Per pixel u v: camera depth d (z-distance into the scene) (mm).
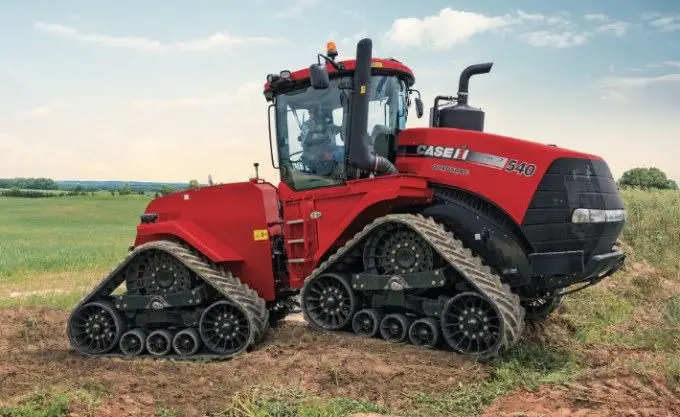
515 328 6301
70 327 7848
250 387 5898
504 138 6918
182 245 7922
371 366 6250
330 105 7762
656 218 16375
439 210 7043
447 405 5461
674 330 7949
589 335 8094
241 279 7938
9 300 11797
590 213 6734
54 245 28000
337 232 7379
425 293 6977
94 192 93875
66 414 5363
